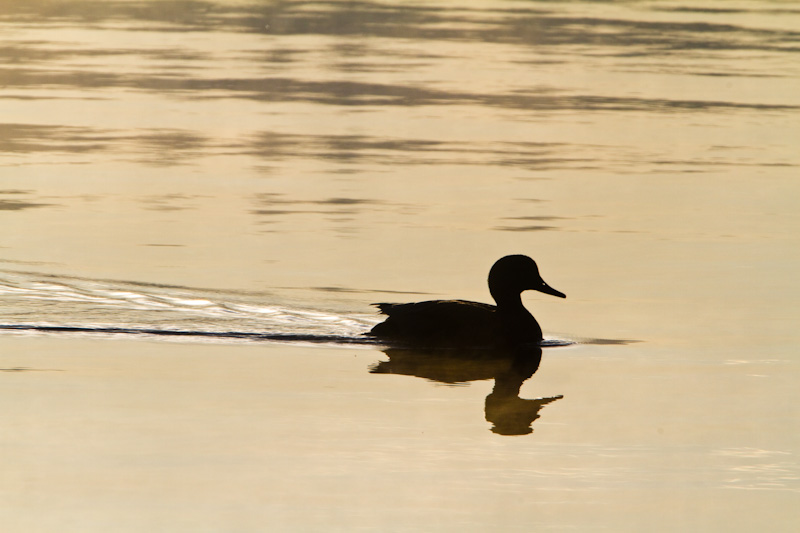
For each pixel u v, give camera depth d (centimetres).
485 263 2038
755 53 5419
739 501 1065
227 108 3738
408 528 992
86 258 2005
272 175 2786
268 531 978
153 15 6588
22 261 1975
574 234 2261
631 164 2983
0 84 4084
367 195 2586
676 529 1001
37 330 1605
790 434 1238
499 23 6438
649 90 4275
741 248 2164
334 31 5956
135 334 1600
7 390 1338
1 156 2933
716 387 1405
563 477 1117
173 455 1145
